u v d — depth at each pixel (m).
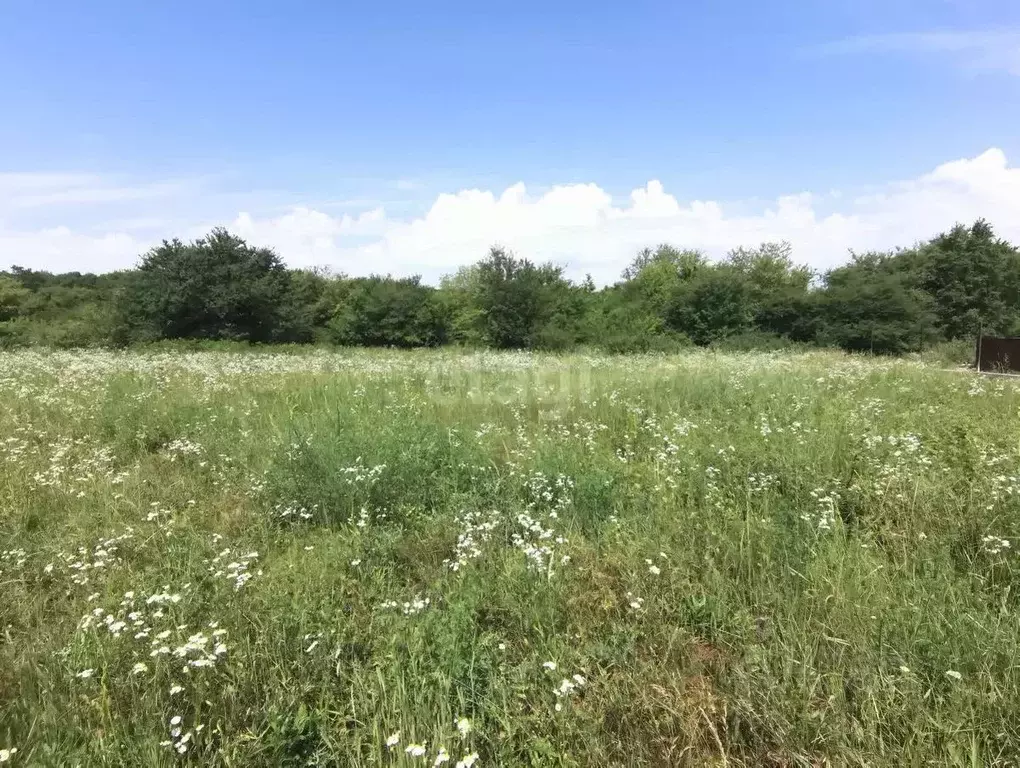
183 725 2.84
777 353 24.67
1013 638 3.06
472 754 2.44
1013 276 38.50
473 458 6.31
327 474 5.53
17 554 4.42
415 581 4.32
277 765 2.55
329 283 47.34
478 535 4.73
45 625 3.68
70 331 28.66
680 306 32.81
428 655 3.23
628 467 6.19
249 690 3.03
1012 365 18.70
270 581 4.12
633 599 3.72
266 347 27.84
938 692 2.90
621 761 2.71
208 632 3.42
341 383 11.52
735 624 3.48
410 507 5.27
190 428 7.86
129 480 6.09
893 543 4.46
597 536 4.75
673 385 10.99
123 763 2.57
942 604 3.51
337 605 3.84
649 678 3.13
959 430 6.70
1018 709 2.73
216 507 5.63
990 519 4.43
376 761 2.60
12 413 8.76
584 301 35.38
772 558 4.18
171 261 31.78
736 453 6.30
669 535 4.55
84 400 9.85
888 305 30.86
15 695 3.05
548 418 8.73
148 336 29.94
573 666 3.18
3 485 5.84
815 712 2.76
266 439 7.38
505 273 34.53
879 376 12.62
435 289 38.03
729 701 2.95
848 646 3.24
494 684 2.99
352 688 3.00
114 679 3.06
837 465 5.82
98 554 4.29
